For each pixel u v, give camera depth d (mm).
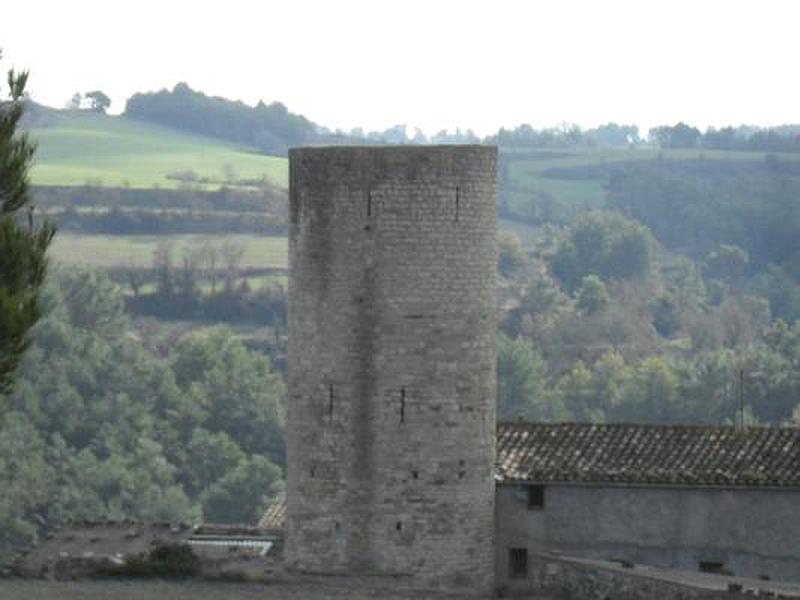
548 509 116750
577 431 119812
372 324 112375
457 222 112562
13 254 88250
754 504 116500
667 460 117750
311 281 113250
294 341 114188
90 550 119062
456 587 113500
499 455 117938
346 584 112750
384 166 112062
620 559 116625
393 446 112562
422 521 112812
